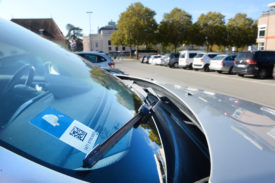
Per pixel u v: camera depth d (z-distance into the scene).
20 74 0.93
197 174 0.92
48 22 40.06
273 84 9.86
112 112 1.07
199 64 18.17
